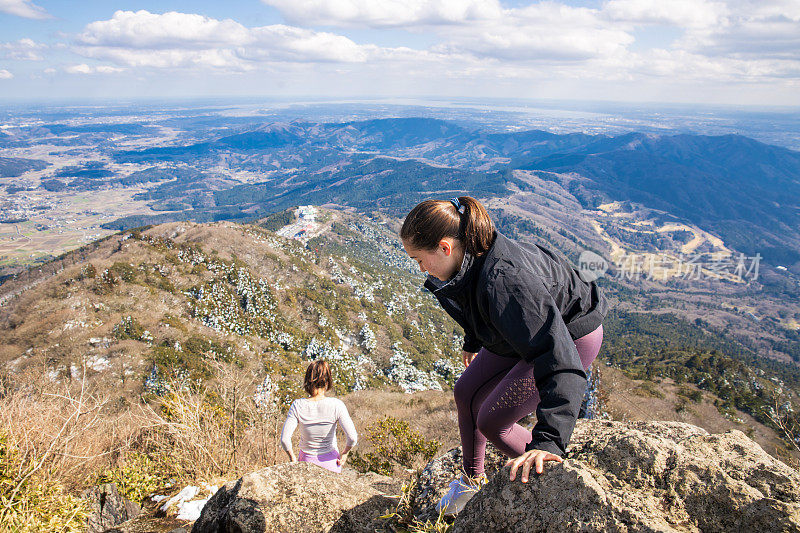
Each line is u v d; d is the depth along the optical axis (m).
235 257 109.50
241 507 1.86
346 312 96.69
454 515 1.76
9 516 2.41
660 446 1.32
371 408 19.44
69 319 57.12
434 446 6.13
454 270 1.47
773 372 96.81
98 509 3.13
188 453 3.59
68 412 3.33
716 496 1.14
